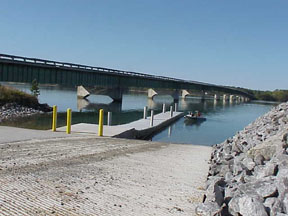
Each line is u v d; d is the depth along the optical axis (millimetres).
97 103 72125
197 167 10281
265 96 198500
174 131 34312
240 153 10414
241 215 4660
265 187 5137
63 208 5391
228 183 6406
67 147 12172
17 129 16828
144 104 82875
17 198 5727
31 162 8836
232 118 56781
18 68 43125
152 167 9672
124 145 14578
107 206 5676
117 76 70312
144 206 5820
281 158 6551
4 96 40250
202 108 83125
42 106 44656
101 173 8219
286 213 4371
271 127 13000
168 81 93750
